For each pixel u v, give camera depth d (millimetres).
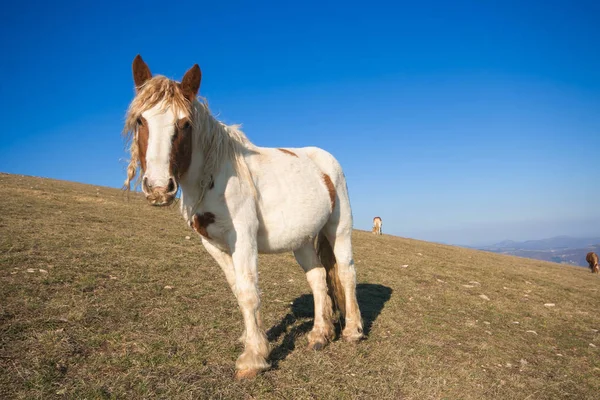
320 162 4727
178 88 3000
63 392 2793
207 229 3422
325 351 4160
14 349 3297
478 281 10555
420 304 6992
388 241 17891
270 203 3768
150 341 3783
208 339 4039
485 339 5445
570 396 3977
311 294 6621
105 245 7969
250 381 3227
